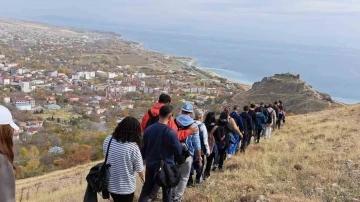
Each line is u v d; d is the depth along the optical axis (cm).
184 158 572
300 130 1748
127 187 476
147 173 547
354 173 822
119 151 472
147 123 635
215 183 795
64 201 960
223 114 909
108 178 473
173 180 534
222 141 869
